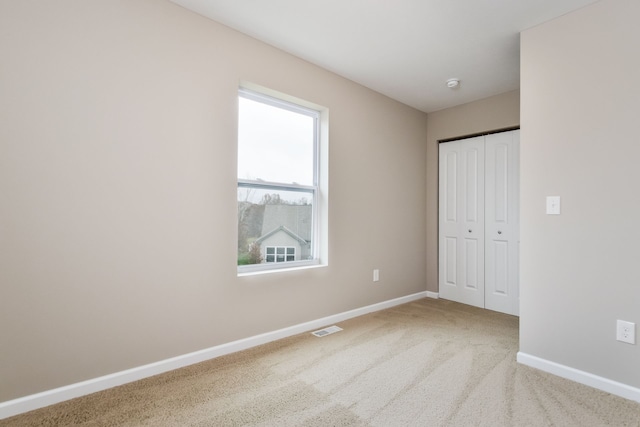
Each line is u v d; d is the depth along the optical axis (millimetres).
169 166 2031
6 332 1551
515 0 1929
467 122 3656
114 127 1832
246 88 2504
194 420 1550
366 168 3293
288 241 2824
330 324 2943
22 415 1563
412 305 3625
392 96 3512
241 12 2123
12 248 1561
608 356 1855
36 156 1613
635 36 1776
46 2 1637
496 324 2967
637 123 1768
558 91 2068
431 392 1811
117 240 1847
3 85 1538
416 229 3891
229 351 2293
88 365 1764
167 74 2021
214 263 2230
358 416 1591
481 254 3562
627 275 1799
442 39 2398
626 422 1553
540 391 1831
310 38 2418
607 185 1868
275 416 1586
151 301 1969
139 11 1918
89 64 1754
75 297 1723
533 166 2172
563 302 2029
